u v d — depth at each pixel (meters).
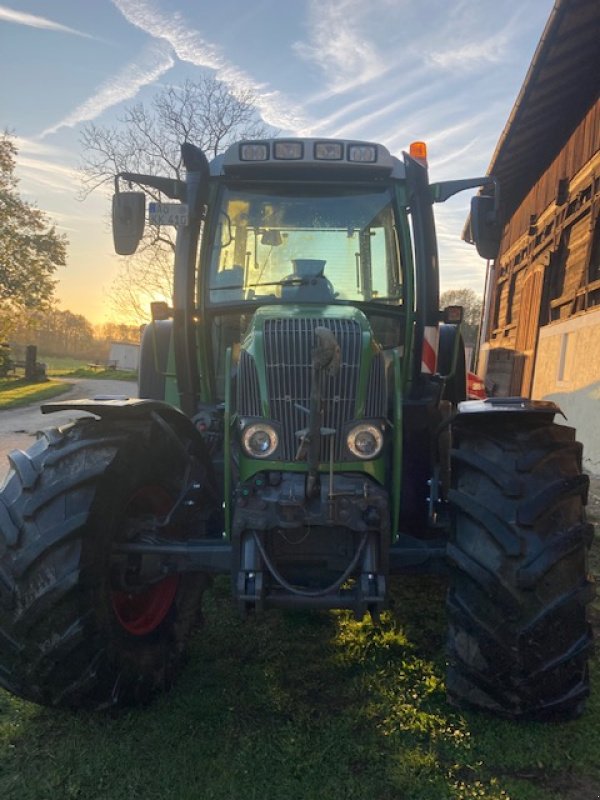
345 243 3.78
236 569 2.75
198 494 3.33
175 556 3.01
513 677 2.61
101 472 2.69
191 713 2.87
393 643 3.51
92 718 2.81
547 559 2.58
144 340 5.08
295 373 2.87
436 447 3.51
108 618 2.75
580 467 2.88
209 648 3.49
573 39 8.59
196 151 3.62
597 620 3.81
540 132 11.84
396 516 2.91
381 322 3.73
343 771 2.50
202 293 3.77
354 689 3.05
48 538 2.58
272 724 2.80
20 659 2.62
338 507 2.72
